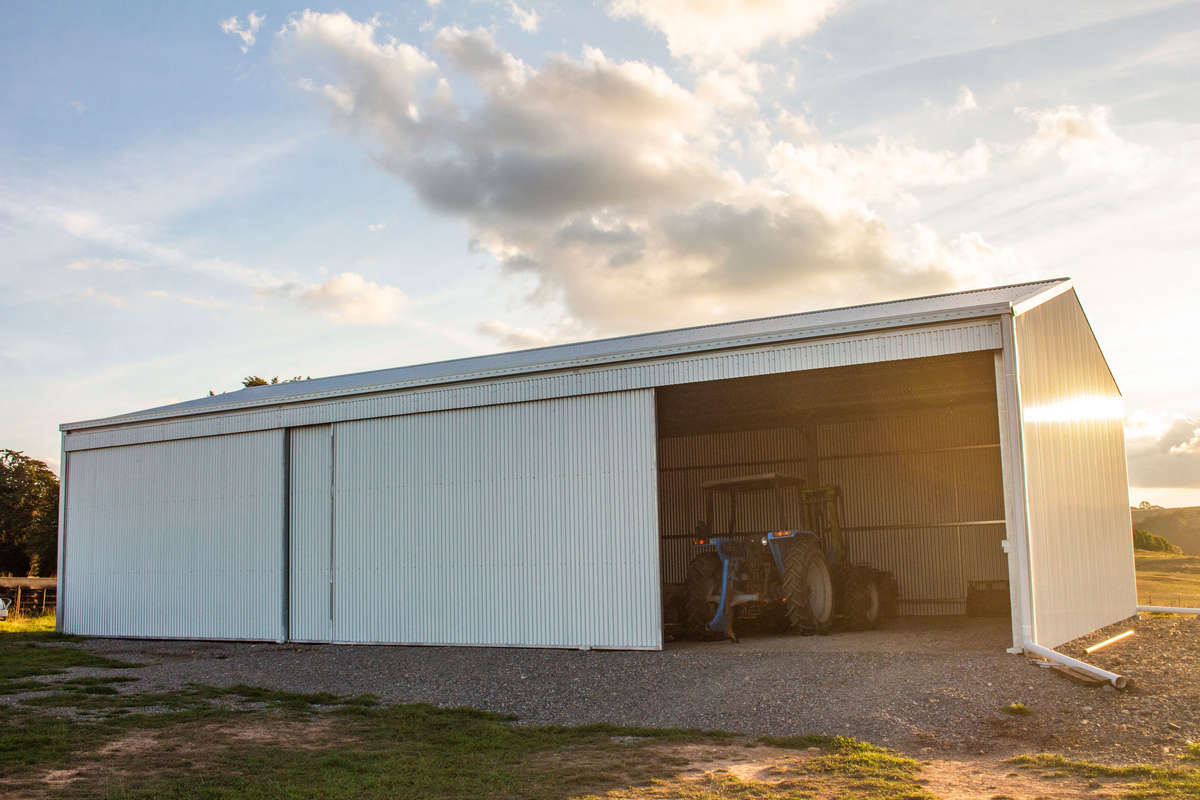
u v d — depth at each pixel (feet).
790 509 57.21
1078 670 29.58
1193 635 38.04
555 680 33.91
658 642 38.19
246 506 49.80
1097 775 21.11
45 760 23.18
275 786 20.97
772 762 22.84
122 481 54.80
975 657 32.17
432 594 43.80
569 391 41.55
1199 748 22.93
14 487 137.39
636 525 39.40
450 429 44.37
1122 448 47.98
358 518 46.29
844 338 36.27
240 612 49.19
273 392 58.13
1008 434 33.42
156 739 25.91
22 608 84.79
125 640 52.31
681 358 39.27
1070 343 40.96
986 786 20.31
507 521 42.34
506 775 21.98
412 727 27.81
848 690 29.25
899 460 55.26
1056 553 35.88
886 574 50.47
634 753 24.16
